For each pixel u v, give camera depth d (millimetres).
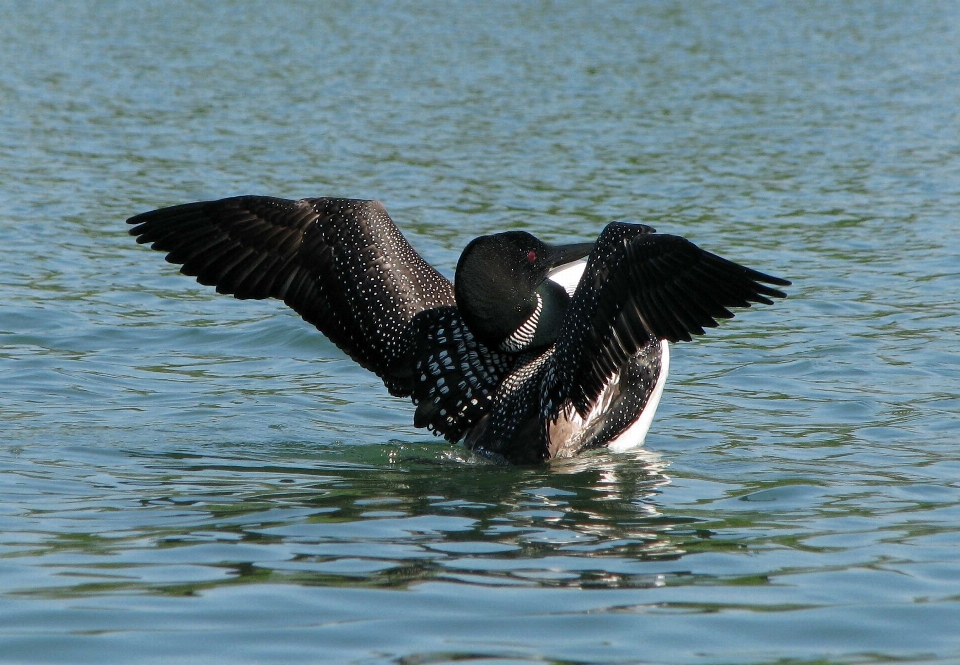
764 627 7051
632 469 10586
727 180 25875
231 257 10578
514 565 8016
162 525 8758
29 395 12906
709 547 8406
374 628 6980
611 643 6809
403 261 10945
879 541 8539
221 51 45594
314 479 10164
